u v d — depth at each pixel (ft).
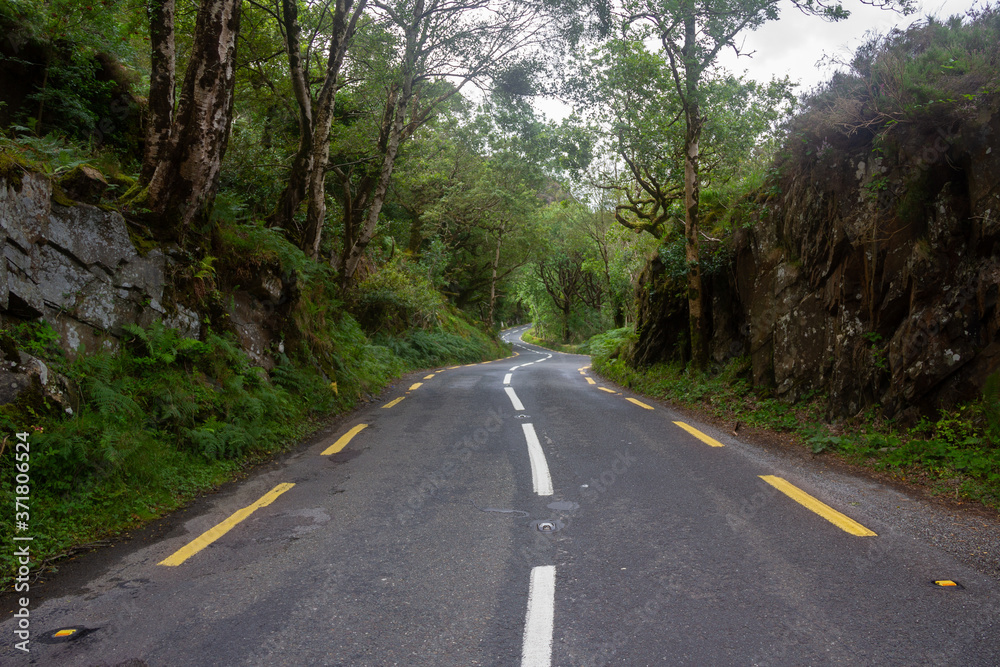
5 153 18.58
